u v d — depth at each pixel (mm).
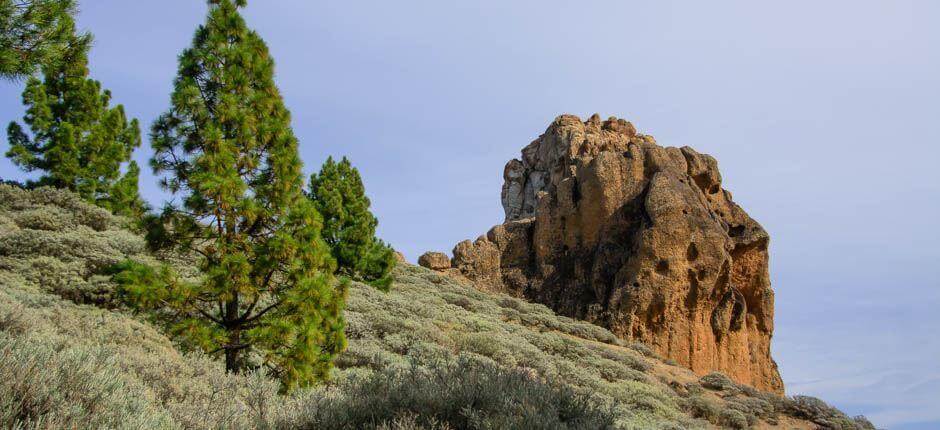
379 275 34375
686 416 19734
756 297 41656
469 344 20531
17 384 4020
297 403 6008
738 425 20766
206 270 12586
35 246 17203
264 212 12539
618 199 41250
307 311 12172
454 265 44875
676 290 36219
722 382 26266
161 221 12469
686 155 44719
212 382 7777
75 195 25297
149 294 11398
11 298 10648
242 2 14078
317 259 12734
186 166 12898
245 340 12383
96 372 4855
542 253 43312
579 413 5738
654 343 35469
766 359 40562
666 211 37531
